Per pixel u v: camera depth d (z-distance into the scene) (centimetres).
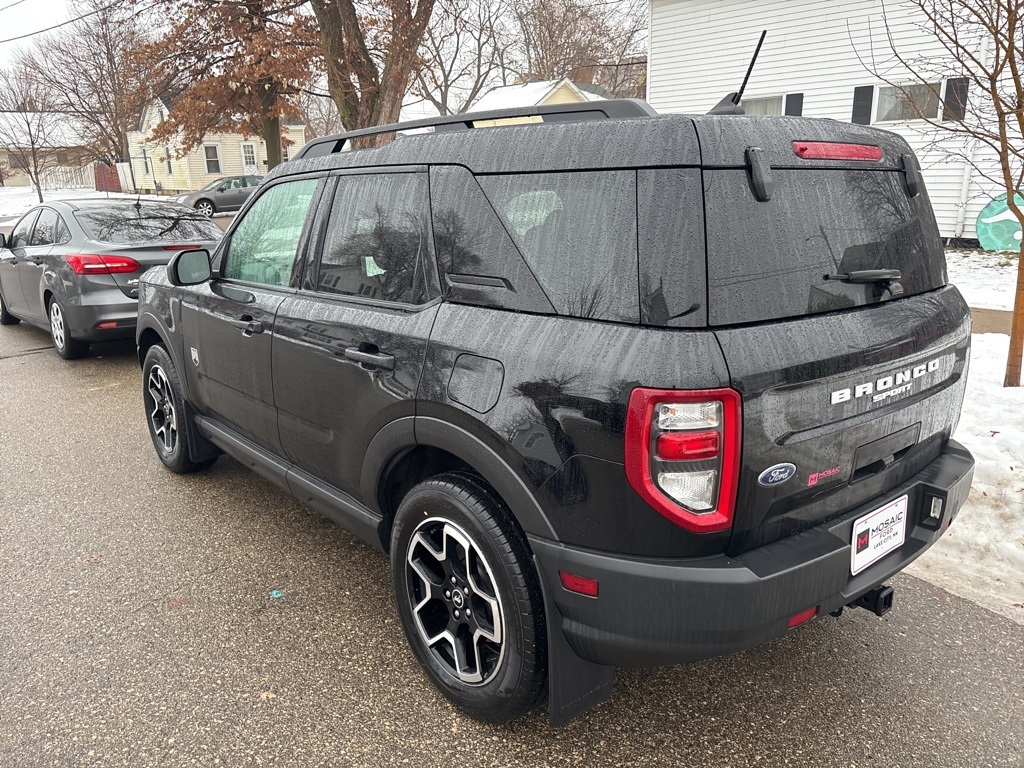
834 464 197
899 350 209
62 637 285
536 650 209
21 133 4041
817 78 1292
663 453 173
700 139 178
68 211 740
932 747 224
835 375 190
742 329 177
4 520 388
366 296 265
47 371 707
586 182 195
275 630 288
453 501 221
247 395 335
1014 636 279
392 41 1184
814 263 195
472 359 213
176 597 313
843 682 255
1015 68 433
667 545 180
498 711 225
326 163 298
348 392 262
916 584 316
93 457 479
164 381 431
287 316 296
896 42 1184
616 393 177
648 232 179
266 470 337
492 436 205
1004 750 223
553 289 199
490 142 225
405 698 249
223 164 4197
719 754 223
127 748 227
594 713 241
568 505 190
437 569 244
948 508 230
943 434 248
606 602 188
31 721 239
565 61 3741
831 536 198
